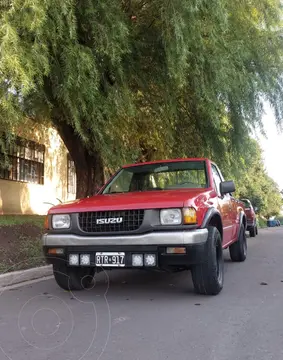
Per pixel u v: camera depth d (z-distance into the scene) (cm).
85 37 827
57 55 781
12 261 807
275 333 416
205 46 923
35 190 1631
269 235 1948
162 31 869
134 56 968
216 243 559
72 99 798
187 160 711
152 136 1252
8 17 668
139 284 656
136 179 696
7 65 639
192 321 454
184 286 635
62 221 553
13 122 762
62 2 696
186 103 1145
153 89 1067
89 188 1193
